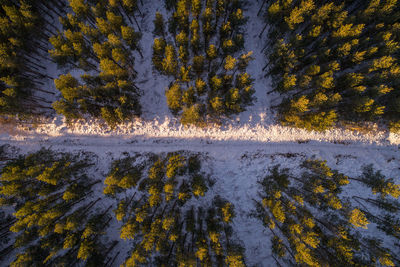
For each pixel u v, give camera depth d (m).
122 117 28.75
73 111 28.81
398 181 31.91
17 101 27.52
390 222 28.38
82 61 28.34
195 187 26.88
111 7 30.03
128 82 28.50
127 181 25.38
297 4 30.05
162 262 27.95
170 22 30.45
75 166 29.39
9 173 23.78
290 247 28.73
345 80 27.69
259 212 30.66
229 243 28.72
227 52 30.59
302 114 30.34
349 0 29.75
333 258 26.56
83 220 28.02
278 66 29.52
